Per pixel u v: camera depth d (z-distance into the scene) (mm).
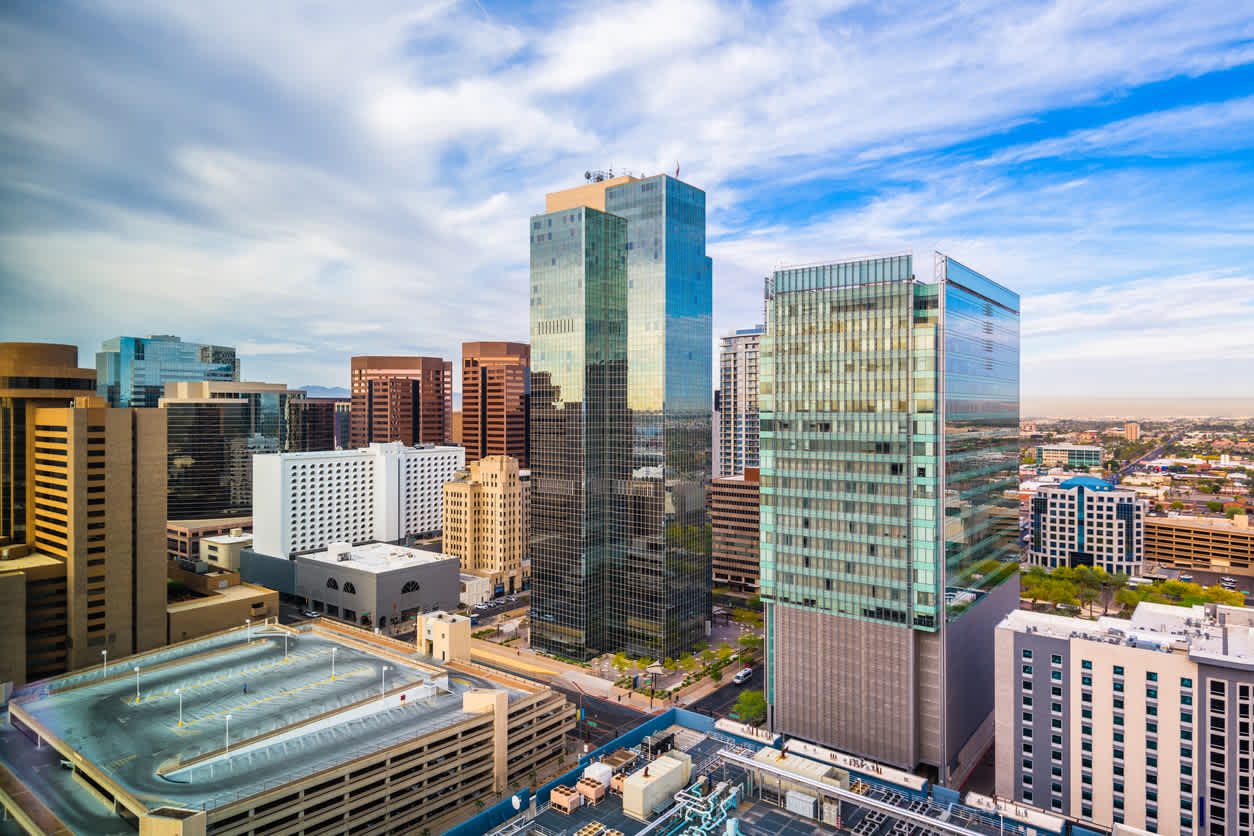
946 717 145000
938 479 141875
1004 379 186375
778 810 105438
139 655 161500
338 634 178875
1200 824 113812
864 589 150375
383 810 118438
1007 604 189125
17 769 115250
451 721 132375
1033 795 127812
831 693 155125
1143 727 117875
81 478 178500
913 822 99938
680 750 127312
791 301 161250
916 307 145500
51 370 192500
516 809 111750
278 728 123250
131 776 106688
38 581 174750
